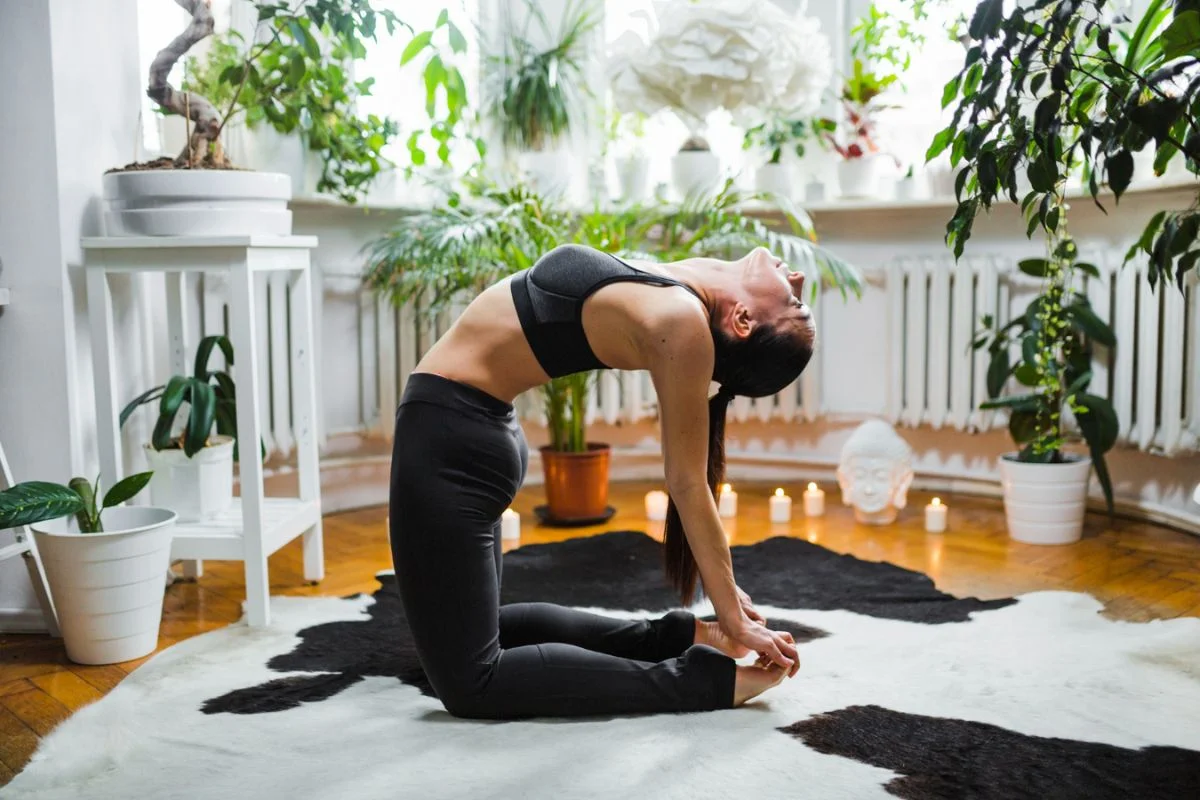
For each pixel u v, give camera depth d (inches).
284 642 89.1
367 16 113.0
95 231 99.2
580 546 118.0
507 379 69.6
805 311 70.2
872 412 153.0
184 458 98.7
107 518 93.9
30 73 92.1
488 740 67.4
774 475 159.2
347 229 141.9
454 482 68.1
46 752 68.2
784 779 61.4
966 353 140.2
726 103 130.6
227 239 90.7
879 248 151.5
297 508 105.5
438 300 130.9
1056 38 63.3
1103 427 122.7
